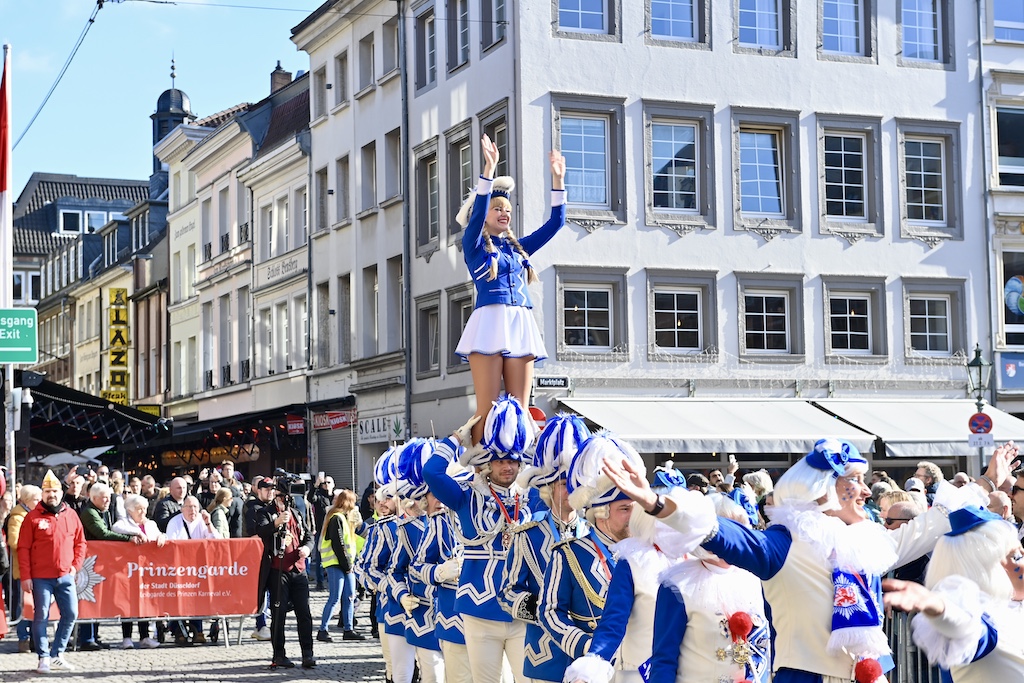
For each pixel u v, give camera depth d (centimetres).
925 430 2844
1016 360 3086
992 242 3100
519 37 2778
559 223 827
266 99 4334
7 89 2028
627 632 634
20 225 8456
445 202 3069
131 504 1669
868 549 543
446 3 3073
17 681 1402
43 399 2839
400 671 1093
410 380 3203
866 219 3028
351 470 3531
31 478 3616
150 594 1659
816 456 551
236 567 1688
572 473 705
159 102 7331
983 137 3109
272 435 3769
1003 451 883
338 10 3591
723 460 2833
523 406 784
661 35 2900
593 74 2819
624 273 2816
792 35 2977
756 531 542
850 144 3033
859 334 3003
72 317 6731
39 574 1480
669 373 2833
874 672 524
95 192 8938
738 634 563
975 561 595
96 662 1550
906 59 3067
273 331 4138
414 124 3228
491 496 787
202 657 1579
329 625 1933
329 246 3722
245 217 4372
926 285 3039
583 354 2770
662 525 529
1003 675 593
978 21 3116
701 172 2903
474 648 792
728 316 2895
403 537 1052
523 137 2766
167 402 5078
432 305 3120
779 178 2977
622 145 2828
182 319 4981
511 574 750
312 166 3828
